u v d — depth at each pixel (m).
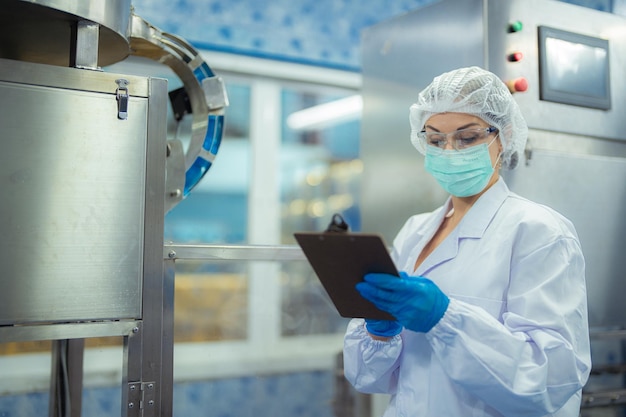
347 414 2.37
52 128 1.21
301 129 3.06
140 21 1.58
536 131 1.65
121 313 1.25
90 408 2.25
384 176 1.99
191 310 2.64
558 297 1.14
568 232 1.21
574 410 1.21
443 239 1.36
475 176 1.25
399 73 1.93
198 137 1.67
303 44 2.84
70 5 1.21
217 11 2.63
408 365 1.28
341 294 1.15
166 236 2.74
